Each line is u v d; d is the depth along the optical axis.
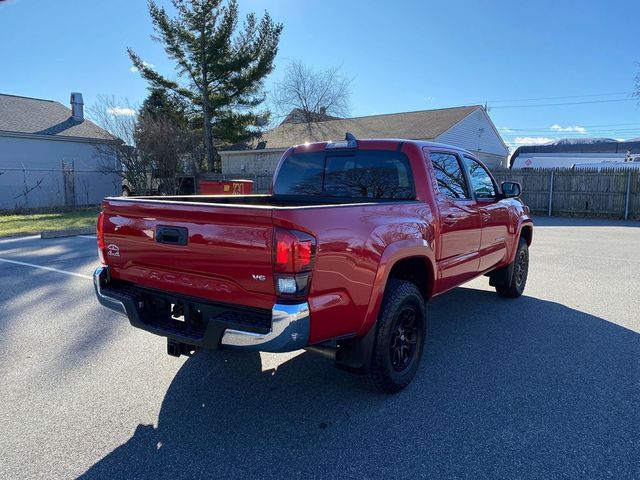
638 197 18.33
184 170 24.52
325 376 3.85
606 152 28.14
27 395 3.49
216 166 32.03
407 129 26.00
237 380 3.78
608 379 3.72
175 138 22.41
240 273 2.77
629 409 3.24
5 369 3.94
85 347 4.45
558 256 9.43
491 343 4.55
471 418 3.14
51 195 23.23
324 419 3.16
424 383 3.68
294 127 31.31
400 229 3.46
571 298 6.22
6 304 5.82
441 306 5.88
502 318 5.36
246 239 2.71
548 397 3.43
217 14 25.70
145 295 3.35
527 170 20.42
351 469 2.61
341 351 3.29
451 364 4.05
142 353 4.31
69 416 3.19
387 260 3.26
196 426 3.08
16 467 2.63
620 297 6.26
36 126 23.42
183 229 2.99
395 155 4.18
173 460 2.70
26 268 7.98
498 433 2.95
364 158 4.37
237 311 2.88
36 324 5.09
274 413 3.24
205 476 2.56
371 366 3.33
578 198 19.55
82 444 2.86
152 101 30.30
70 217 16.91
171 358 4.20
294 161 4.92
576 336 4.74
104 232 3.54
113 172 23.08
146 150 21.69
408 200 4.04
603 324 5.11
